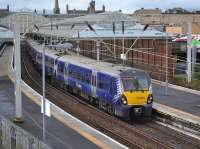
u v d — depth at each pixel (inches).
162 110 1282.0
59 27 3088.1
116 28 2406.5
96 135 994.1
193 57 2123.5
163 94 1600.6
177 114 1224.8
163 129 1153.4
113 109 1274.6
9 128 874.8
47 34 2997.0
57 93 1777.8
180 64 2888.8
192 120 1136.2
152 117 1298.0
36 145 739.4
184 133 1112.2
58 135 993.5
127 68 1302.9
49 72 2196.1
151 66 2208.4
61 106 1464.1
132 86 1218.6
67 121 1138.0
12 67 2438.5
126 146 956.0
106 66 1401.3
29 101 1456.7
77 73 1651.1
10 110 1311.5
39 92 1792.6
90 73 1482.5
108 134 1071.6
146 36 2316.7
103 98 1343.5
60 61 1941.4
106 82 1314.0
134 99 1211.2
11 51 3688.5
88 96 1526.8
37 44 3038.9
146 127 1180.5
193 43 2135.8
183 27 3767.2
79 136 984.3
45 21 4325.8
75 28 2498.8
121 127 1141.1
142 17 4055.1
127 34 2363.4
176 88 1748.3
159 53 2194.9
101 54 2395.4
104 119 1245.1
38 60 2583.7
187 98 1513.3
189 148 960.3
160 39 2297.0
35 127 1087.0
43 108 828.0
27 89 1704.0
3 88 1750.7
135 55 2337.6
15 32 1137.4
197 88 1723.7
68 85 1807.3
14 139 845.8
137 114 1222.9
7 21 3481.8
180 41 3270.2
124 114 1212.5
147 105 1226.6
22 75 2379.4
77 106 1467.8
